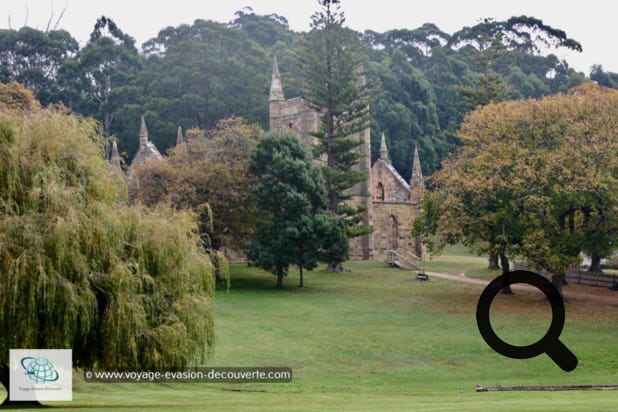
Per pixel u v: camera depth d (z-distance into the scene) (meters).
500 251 56.84
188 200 64.69
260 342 43.16
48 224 23.53
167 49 131.38
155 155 86.19
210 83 121.56
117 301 24.36
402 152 127.12
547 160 54.88
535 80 155.38
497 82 88.81
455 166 62.66
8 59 139.38
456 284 66.44
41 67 140.38
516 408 19.91
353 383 34.38
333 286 65.06
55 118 25.94
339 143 72.38
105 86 141.25
